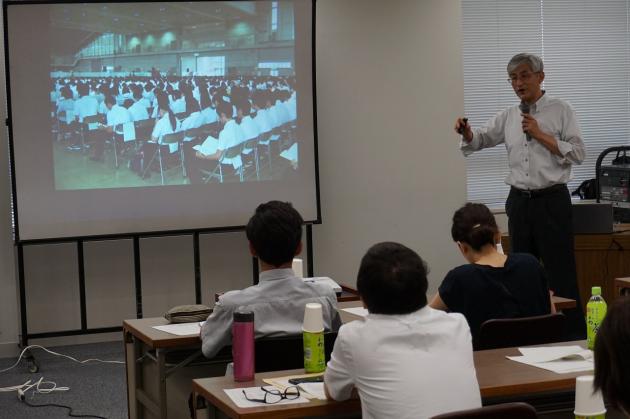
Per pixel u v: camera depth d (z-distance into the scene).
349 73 6.19
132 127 5.59
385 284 1.96
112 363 5.27
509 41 6.81
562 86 6.95
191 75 5.69
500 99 6.80
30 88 5.36
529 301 2.89
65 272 5.77
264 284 2.68
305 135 5.90
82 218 5.51
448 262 6.45
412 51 6.30
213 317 2.66
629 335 1.02
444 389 1.89
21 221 5.38
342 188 6.23
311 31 5.86
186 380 3.28
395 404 1.88
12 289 5.59
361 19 6.20
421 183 6.37
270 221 2.66
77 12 5.44
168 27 5.63
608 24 6.98
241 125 5.79
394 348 1.93
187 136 5.70
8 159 5.54
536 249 4.90
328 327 2.70
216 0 5.70
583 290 5.53
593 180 6.69
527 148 4.80
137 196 5.62
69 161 5.46
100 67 5.51
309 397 2.10
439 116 6.38
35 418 4.14
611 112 7.02
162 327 3.22
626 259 5.49
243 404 2.05
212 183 5.75
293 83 5.86
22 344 5.45
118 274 5.87
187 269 6.00
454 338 1.98
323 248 6.21
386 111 6.28
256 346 2.55
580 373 2.24
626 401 1.03
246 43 5.77
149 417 3.38
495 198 6.85
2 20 5.52
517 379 2.19
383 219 6.31
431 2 6.31
